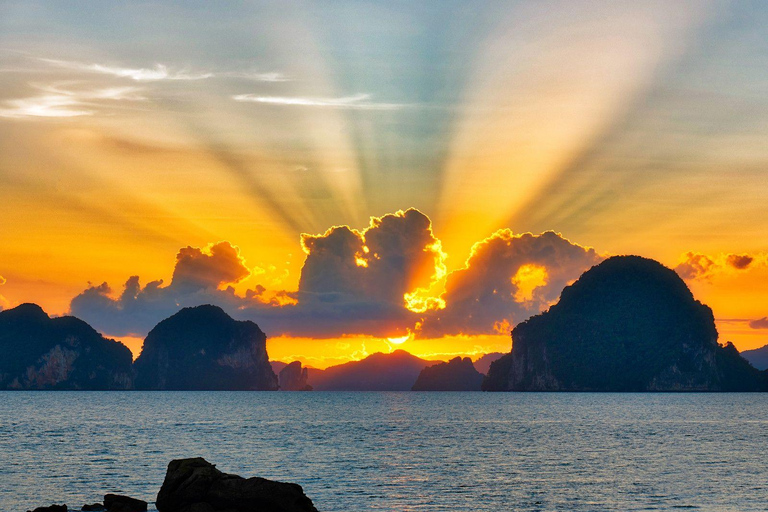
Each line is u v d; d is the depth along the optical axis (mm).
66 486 62375
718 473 72000
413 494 60281
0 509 52938
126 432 120625
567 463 79875
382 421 158250
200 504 44094
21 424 139250
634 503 56688
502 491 61719
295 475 70375
